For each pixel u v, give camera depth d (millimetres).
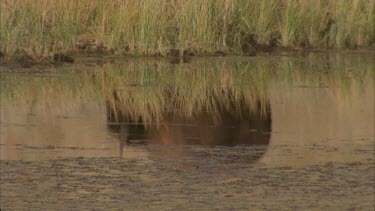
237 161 35969
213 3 69938
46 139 39312
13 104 47656
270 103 50281
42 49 62812
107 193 30922
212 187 32031
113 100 49688
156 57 67125
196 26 68688
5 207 29062
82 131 41062
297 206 29875
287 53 70250
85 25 68625
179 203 29844
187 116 45156
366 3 74000
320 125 44094
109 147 37969
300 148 38812
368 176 34000
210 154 37094
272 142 40062
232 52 69375
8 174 33156
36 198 30156
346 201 30656
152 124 42812
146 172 33875
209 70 62156
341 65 65250
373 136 41781
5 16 61906
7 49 61469
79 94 51438
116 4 68750
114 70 60969
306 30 73062
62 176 33031
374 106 50031
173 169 34438
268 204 30016
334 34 72812
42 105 47562
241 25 70938
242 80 58500
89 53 66562
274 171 34531
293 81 58469
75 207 29188
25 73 58312
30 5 63500
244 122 43969
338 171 34719
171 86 55375
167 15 68938
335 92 54312
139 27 67750
